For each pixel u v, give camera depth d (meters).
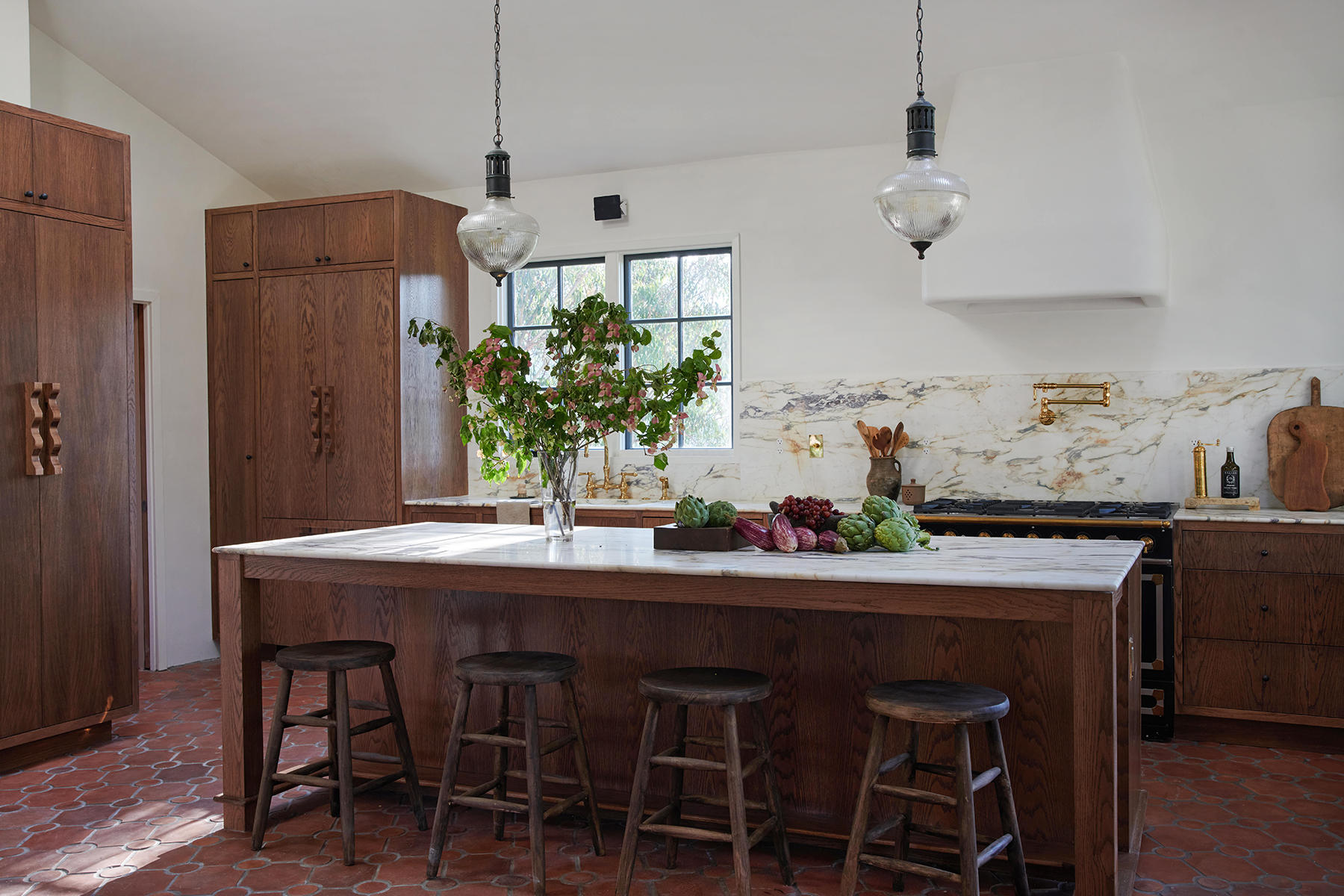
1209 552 4.54
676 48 5.06
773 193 5.85
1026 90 4.83
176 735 4.68
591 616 3.54
